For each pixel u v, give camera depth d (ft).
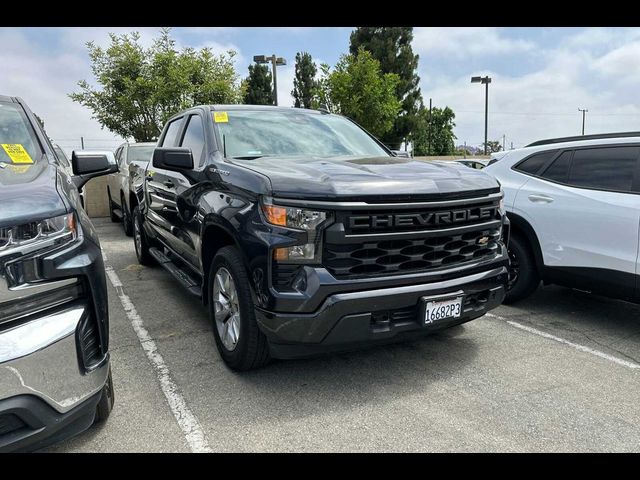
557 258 14.40
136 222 21.97
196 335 13.30
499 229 11.34
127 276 20.25
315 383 10.44
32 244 6.52
